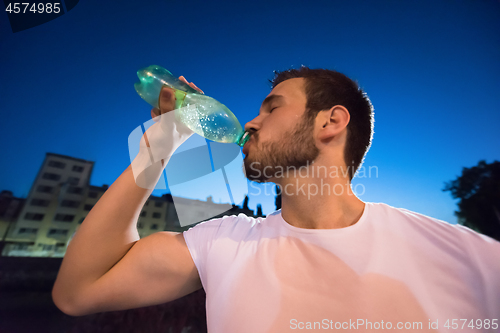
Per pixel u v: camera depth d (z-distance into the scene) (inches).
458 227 24.2
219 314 24.3
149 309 125.2
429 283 21.2
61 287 26.5
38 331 190.5
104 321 129.5
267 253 26.0
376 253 23.2
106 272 28.0
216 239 29.2
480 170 390.9
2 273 275.3
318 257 24.3
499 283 20.3
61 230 581.6
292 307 22.1
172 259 28.6
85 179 621.0
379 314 20.4
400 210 26.8
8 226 530.3
